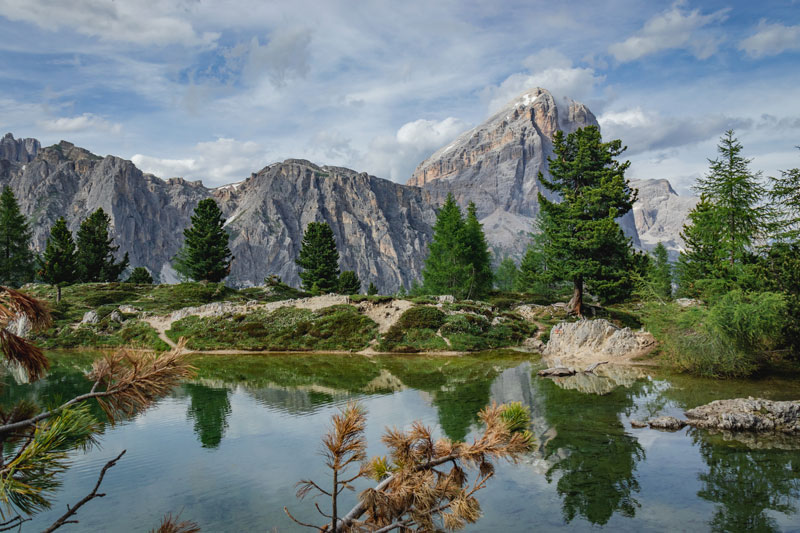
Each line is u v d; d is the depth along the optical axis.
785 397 25.36
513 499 14.15
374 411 24.92
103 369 4.14
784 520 12.55
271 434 21.48
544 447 18.58
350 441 5.13
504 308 72.88
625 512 13.24
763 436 19.48
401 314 58.72
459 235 79.06
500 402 26.28
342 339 54.72
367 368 41.06
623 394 27.66
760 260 35.62
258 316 62.50
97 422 3.93
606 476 15.74
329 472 16.92
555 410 24.09
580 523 12.69
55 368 41.00
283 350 53.56
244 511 13.87
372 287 116.38
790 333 30.86
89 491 15.45
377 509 5.04
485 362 43.19
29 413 4.02
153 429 22.52
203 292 85.69
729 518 12.76
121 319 65.81
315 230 95.06
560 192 67.31
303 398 28.81
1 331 3.66
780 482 14.89
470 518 4.98
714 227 39.31
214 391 31.30
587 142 63.09
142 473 16.88
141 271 111.12
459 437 19.59
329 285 94.25
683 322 33.22
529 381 32.91
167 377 4.16
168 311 70.38
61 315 66.56
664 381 31.27
